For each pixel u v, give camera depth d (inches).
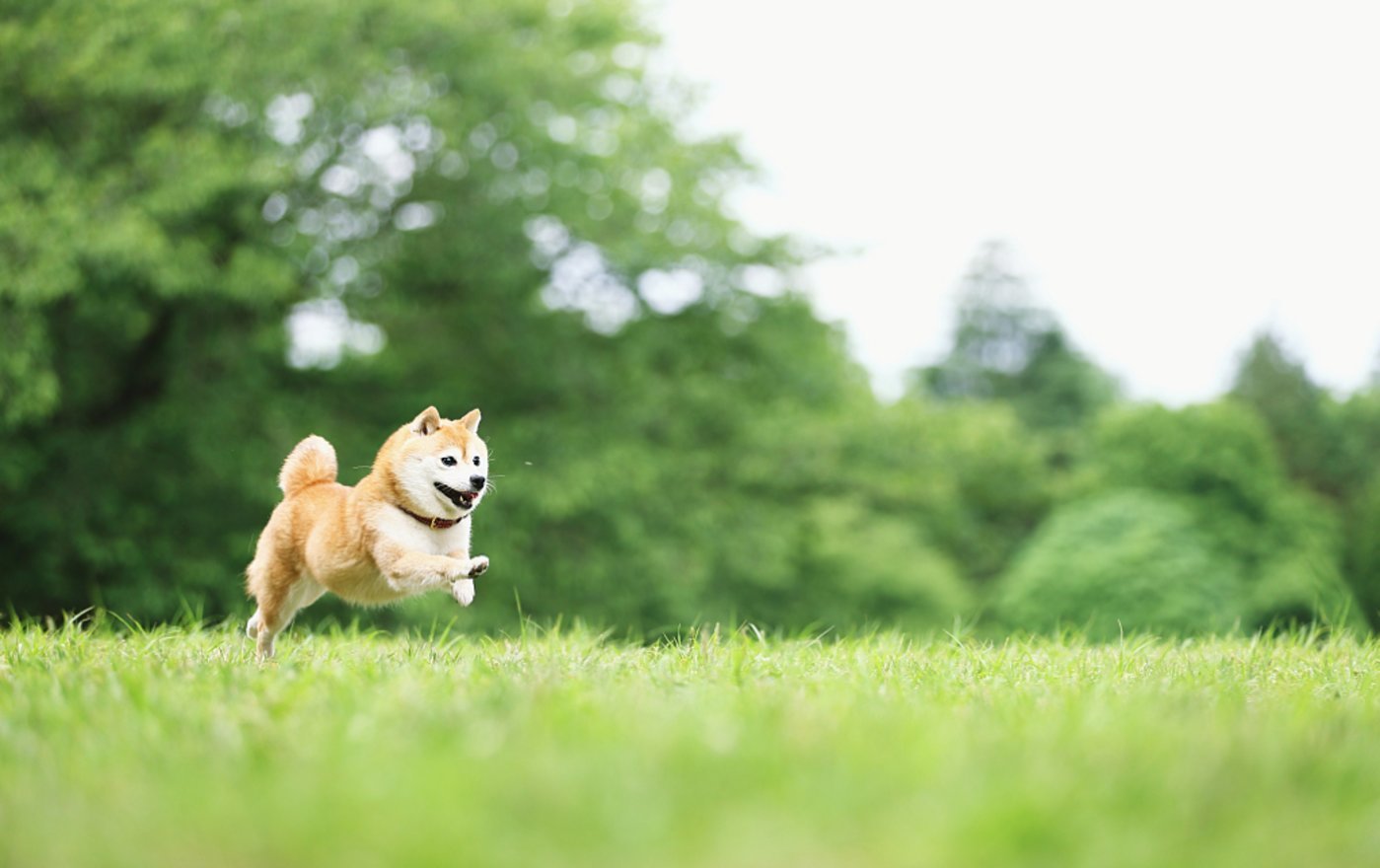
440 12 601.6
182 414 613.0
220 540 618.2
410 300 657.6
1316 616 308.3
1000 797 112.6
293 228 590.9
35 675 185.9
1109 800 116.6
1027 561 1081.4
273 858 102.7
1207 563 1034.7
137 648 233.5
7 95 547.8
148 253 517.0
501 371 714.8
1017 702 172.7
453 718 146.4
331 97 580.4
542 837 106.2
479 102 621.6
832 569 918.4
